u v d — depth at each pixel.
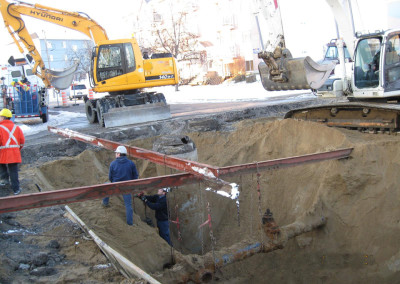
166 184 5.02
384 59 8.45
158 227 7.22
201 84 40.31
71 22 15.90
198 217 8.23
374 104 8.19
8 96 17.72
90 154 10.17
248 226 8.23
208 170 4.99
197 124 12.12
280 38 8.53
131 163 6.50
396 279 6.38
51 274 4.62
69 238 5.61
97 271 4.72
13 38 15.82
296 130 9.30
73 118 19.41
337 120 9.07
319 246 6.93
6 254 4.91
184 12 40.50
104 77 14.29
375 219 6.83
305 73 8.14
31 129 15.47
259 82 32.12
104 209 6.73
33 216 6.44
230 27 38.16
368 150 7.12
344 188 7.08
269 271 7.27
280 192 8.51
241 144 10.45
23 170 9.07
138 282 4.16
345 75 9.84
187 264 5.49
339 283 6.65
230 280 7.06
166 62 14.82
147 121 13.86
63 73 16.59
